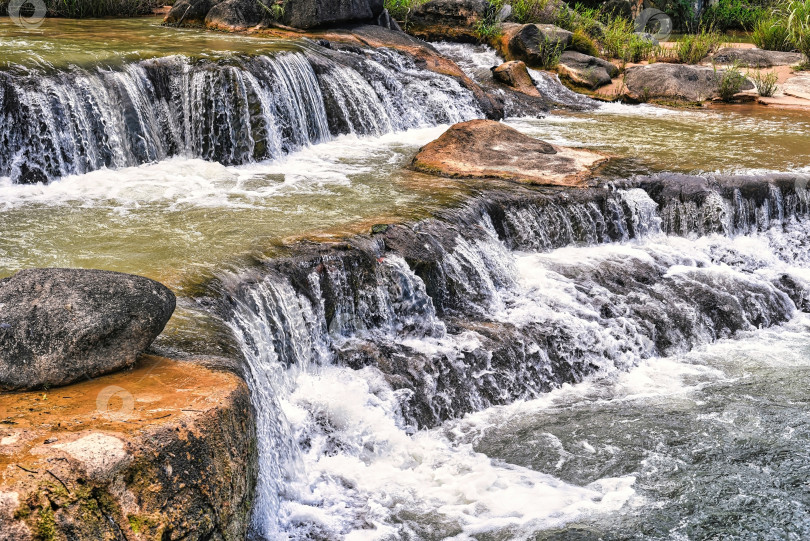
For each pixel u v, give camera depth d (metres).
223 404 4.45
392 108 13.91
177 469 4.03
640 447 6.80
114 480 3.82
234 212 8.98
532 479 6.34
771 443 6.89
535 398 7.66
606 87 18.75
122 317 4.72
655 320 8.77
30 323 4.56
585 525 5.79
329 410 6.79
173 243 7.90
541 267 9.36
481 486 6.23
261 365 6.59
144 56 11.23
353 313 7.76
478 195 9.84
